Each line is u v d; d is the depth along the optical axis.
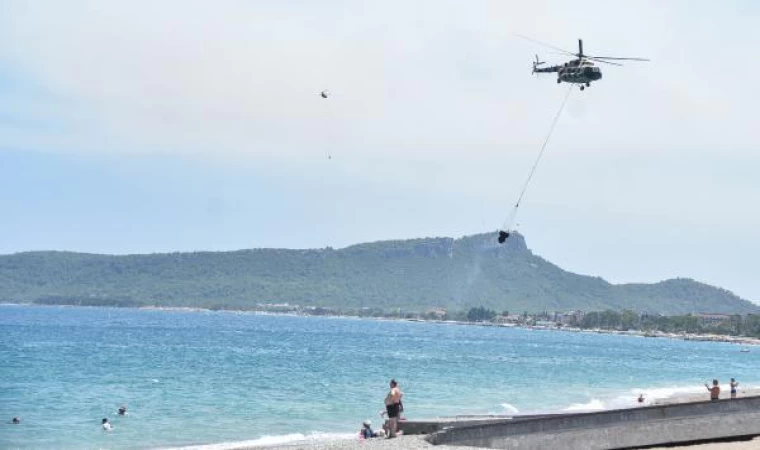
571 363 152.00
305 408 64.94
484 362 140.62
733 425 33.16
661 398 78.19
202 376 92.19
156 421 56.53
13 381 81.62
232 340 193.88
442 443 31.53
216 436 50.66
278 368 108.19
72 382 81.75
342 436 50.19
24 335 180.50
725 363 181.12
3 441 47.88
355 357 141.25
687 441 32.19
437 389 84.56
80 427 53.34
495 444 30.39
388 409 37.44
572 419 30.83
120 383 81.88
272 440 48.53
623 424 31.42
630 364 159.62
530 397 79.75
